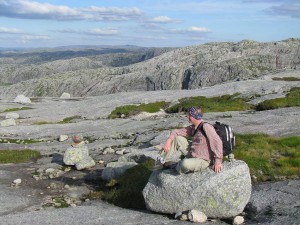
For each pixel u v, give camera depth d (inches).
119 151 1278.3
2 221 591.8
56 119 2618.1
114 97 3228.3
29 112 2967.5
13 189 874.1
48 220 592.1
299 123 1467.8
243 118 1716.3
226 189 562.6
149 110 2559.1
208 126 558.3
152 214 615.5
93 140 1679.4
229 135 560.7
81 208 674.8
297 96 2412.6
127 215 613.6
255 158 892.0
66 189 872.3
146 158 996.6
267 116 1711.4
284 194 662.5
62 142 1676.9
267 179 798.5
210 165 585.6
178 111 2453.2
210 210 569.3
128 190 727.7
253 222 561.0
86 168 1088.2
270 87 2942.9
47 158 1291.8
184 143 601.0
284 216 562.6
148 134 1563.7
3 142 1779.0
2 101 4490.7
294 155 917.8
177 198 584.7
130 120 2155.5
